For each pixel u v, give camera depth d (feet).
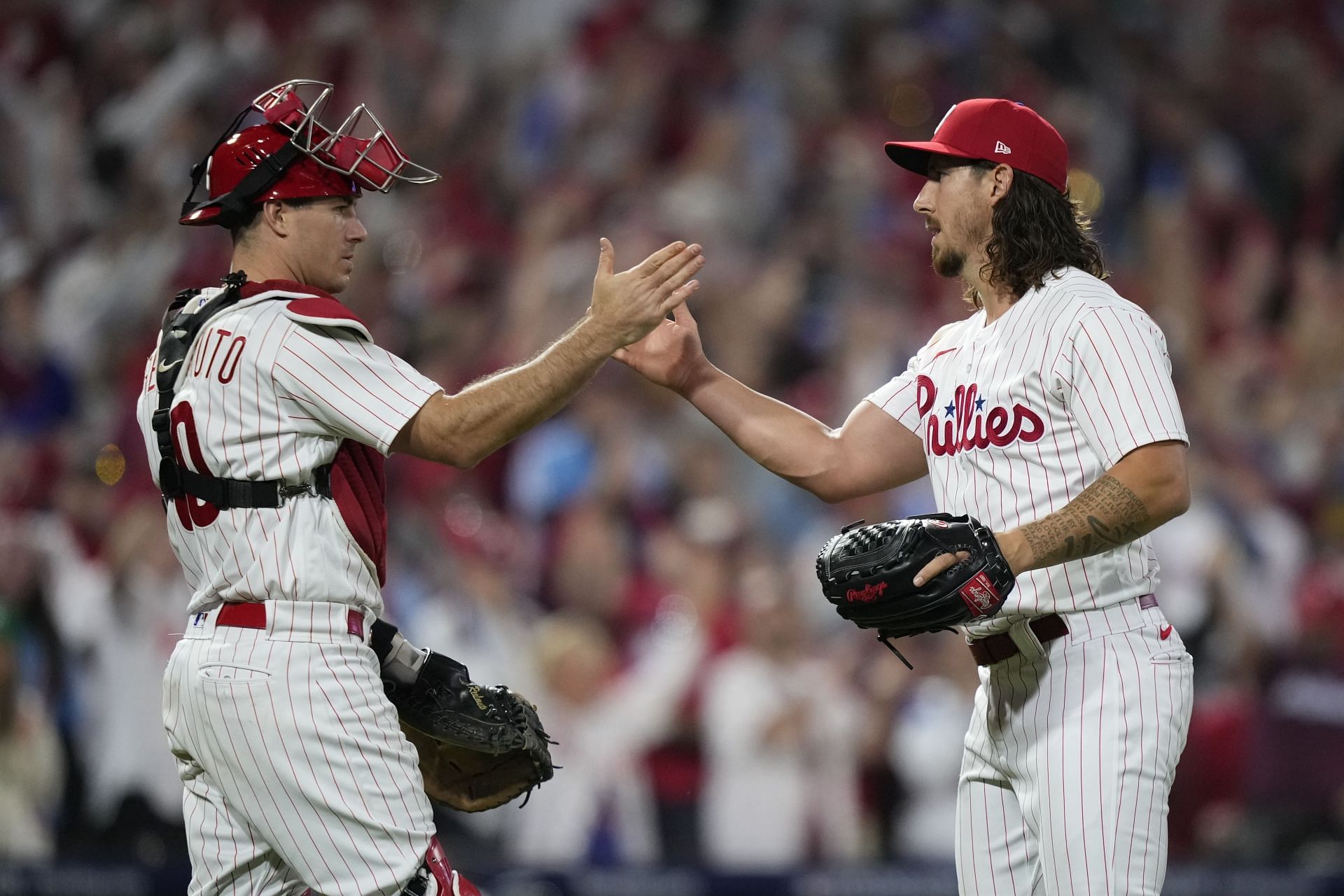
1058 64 165.37
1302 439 127.75
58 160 130.31
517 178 140.77
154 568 87.81
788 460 49.52
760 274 128.67
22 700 82.58
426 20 149.07
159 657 86.94
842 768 87.40
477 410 40.96
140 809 85.46
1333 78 178.70
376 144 43.21
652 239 129.39
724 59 151.94
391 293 124.26
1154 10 173.88
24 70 135.54
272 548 40.55
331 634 40.96
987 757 45.37
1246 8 178.19
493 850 84.64
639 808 85.15
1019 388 43.14
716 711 85.97
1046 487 42.98
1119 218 157.07
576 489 105.60
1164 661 43.19
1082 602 42.86
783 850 84.79
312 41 142.00
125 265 122.83
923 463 49.29
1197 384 129.29
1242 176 167.63
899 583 40.83
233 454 40.65
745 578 93.30
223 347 41.09
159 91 135.33
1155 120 164.76
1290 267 154.92
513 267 130.21
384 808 40.75
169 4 140.56
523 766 47.29
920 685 91.25
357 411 40.50
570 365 41.50
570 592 95.55
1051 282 44.32
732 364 122.62
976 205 45.06
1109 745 42.06
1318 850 87.76
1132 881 41.42
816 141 147.23
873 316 125.90
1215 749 91.50
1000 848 45.47
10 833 80.43
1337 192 169.27
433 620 88.02
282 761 40.06
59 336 118.62
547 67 150.00
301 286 41.98
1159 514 40.83
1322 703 91.76
